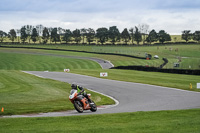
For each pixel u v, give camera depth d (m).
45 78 44.19
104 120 12.38
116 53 128.62
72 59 116.81
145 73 55.78
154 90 29.09
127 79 42.66
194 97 23.16
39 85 34.03
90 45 188.25
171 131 9.40
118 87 32.75
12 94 25.14
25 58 123.50
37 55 132.88
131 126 10.54
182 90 28.78
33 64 107.06
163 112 14.29
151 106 18.45
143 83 36.69
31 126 11.20
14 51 148.88
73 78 45.34
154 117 12.87
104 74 48.72
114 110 16.95
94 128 10.34
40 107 18.47
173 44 186.88
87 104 16.25
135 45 180.88
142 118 12.68
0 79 40.72
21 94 25.36
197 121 11.09
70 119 12.81
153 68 59.56
